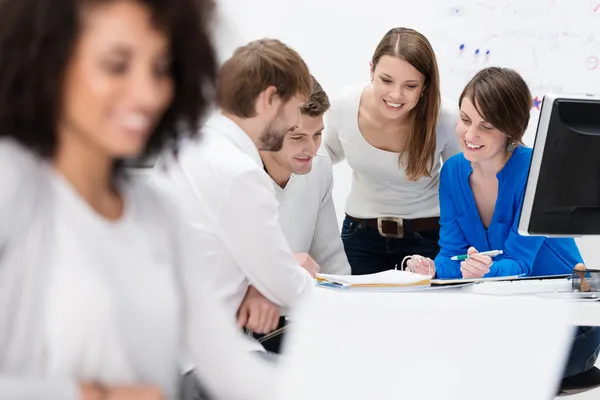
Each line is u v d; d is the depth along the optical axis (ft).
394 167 9.18
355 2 12.32
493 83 7.45
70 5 2.58
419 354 2.44
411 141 8.93
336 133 9.44
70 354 2.83
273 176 7.52
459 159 8.07
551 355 2.52
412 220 9.43
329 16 12.35
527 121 7.59
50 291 2.81
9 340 2.80
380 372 2.43
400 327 2.43
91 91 2.64
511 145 7.71
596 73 12.19
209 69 2.94
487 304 2.49
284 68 5.89
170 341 3.13
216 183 5.80
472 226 7.98
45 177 2.84
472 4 12.17
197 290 3.32
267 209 5.90
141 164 3.14
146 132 2.81
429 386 2.46
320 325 2.43
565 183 6.30
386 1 12.29
